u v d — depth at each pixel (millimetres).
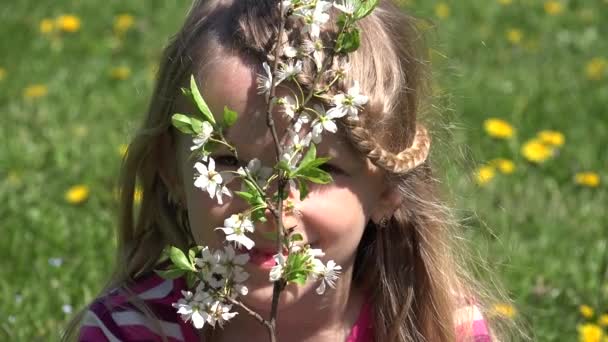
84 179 5461
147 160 2881
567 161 5824
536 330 4008
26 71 7465
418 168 2939
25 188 5371
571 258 4684
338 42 2312
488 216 4996
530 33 8766
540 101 6840
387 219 2896
